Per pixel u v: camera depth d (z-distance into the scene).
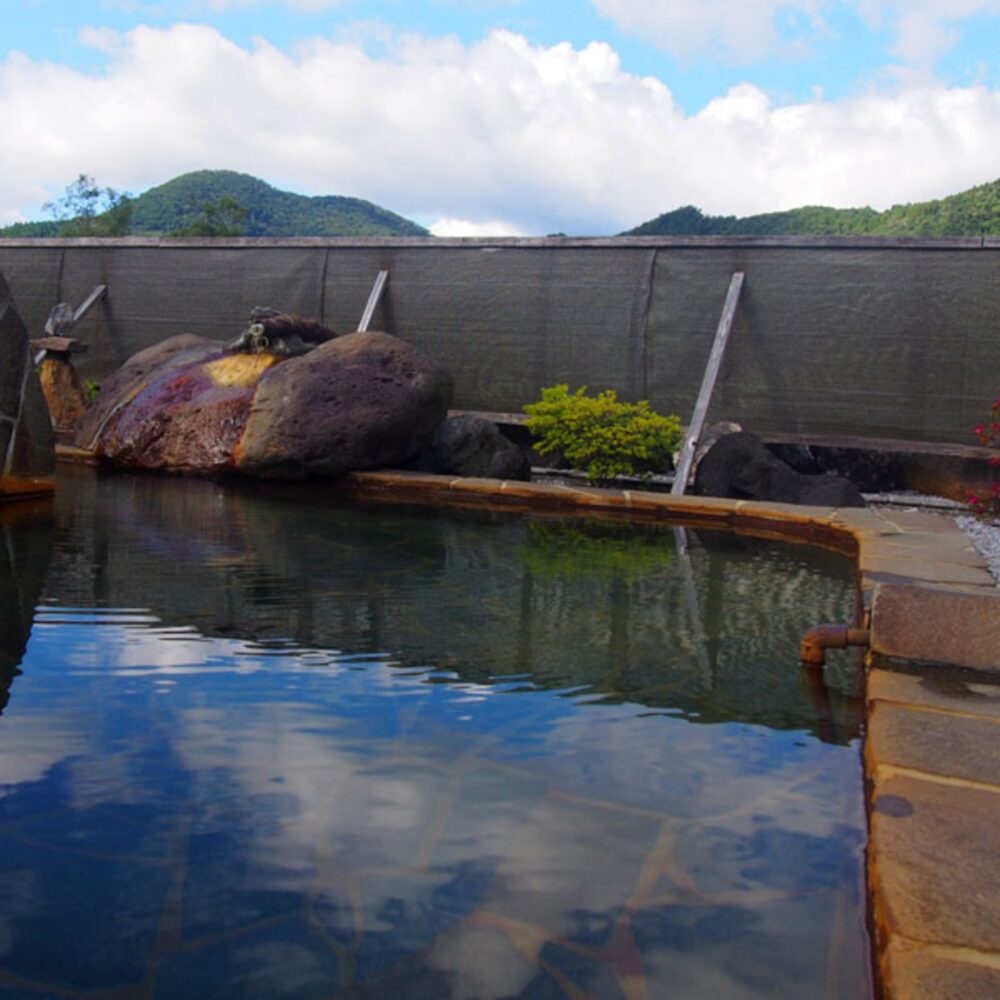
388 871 1.69
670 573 4.64
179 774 2.05
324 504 6.75
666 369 9.13
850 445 8.38
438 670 2.88
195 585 3.90
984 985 1.24
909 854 1.59
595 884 1.67
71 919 1.51
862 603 3.51
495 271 9.79
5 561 4.27
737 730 2.47
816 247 8.50
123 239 11.45
